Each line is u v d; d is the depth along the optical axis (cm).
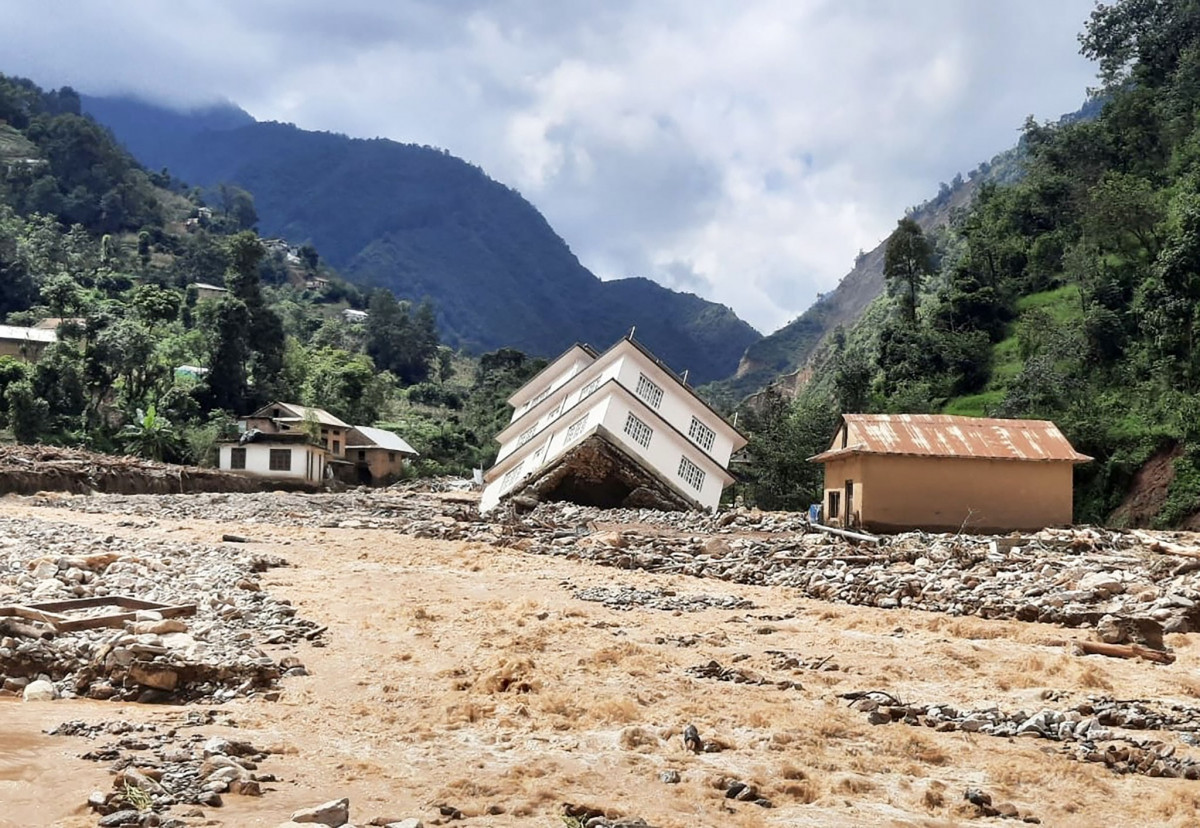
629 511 4772
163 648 1683
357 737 1446
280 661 1812
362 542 3688
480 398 14612
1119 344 8331
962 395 9450
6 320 13988
